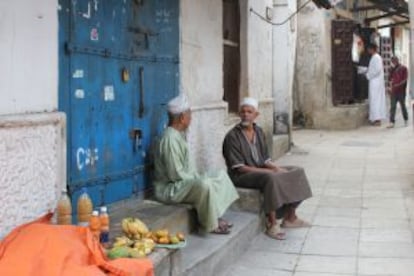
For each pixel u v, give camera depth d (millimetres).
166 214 5285
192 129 6832
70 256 3350
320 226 6883
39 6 4004
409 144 13430
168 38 6227
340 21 16422
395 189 8750
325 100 16406
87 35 4727
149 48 5820
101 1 4922
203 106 7156
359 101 17828
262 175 6473
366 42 18250
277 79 12102
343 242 6270
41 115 3969
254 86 9555
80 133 4680
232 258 5648
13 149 3703
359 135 15164
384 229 6711
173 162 5625
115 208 5297
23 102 3867
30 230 3543
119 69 5273
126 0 5344
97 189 4980
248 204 6598
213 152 7535
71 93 4539
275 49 12008
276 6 11750
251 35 9273
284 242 6312
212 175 5863
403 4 18547
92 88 4840
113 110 5195
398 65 17031
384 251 5953
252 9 9281
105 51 5008
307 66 16406
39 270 3236
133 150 5582
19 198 3771
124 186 5449
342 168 10539
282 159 11453
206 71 7340
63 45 4422
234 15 8898
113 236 4426
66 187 4422
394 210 7535
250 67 9266
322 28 16047
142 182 5785
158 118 6059
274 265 5633
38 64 4012
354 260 5711
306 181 6688
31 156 3869
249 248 6141
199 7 7043
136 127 5625
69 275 3197
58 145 4145
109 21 5062
